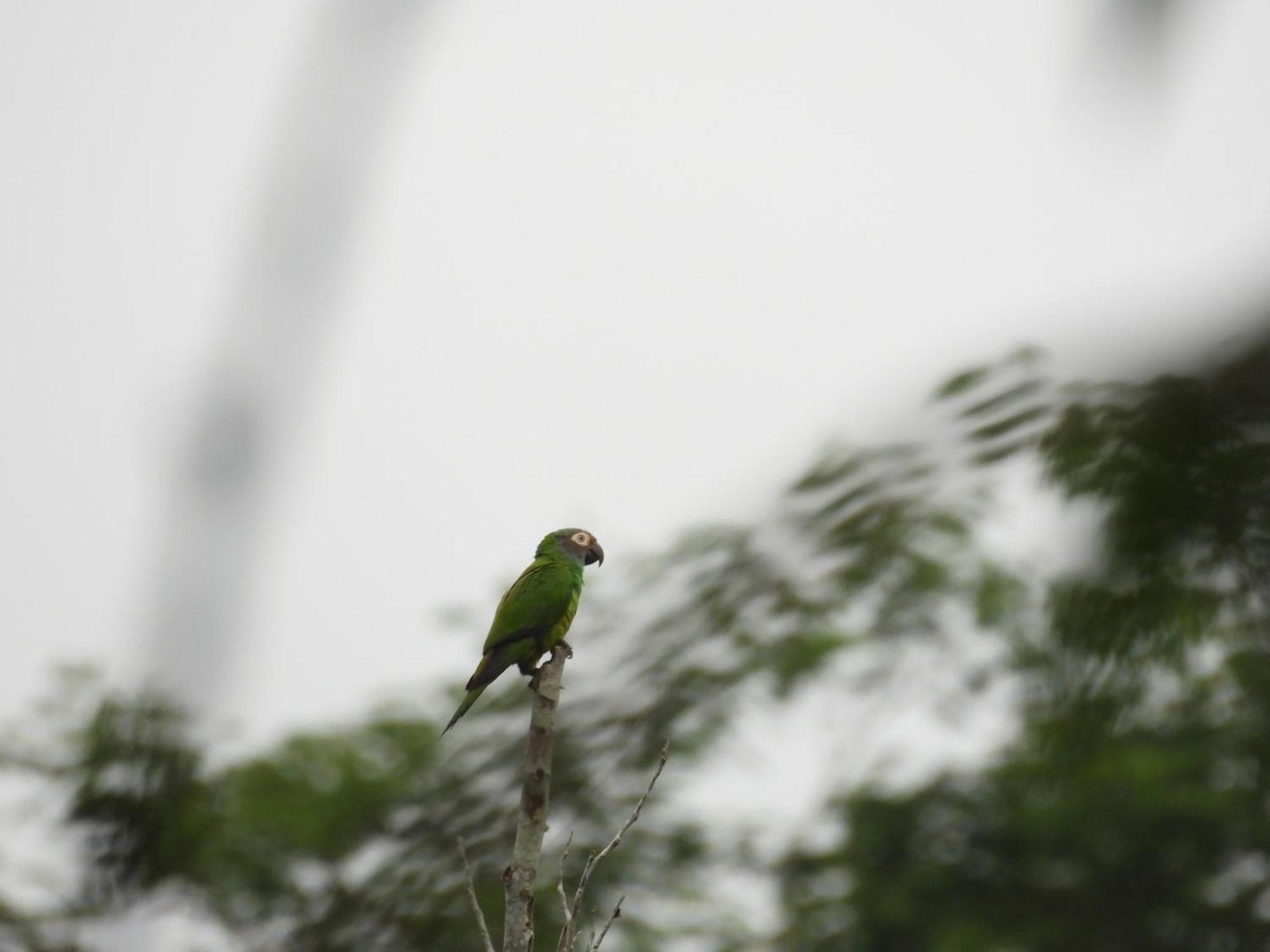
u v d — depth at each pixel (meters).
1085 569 7.63
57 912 12.65
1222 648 8.34
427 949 13.11
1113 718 8.09
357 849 17.17
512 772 13.59
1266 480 6.68
